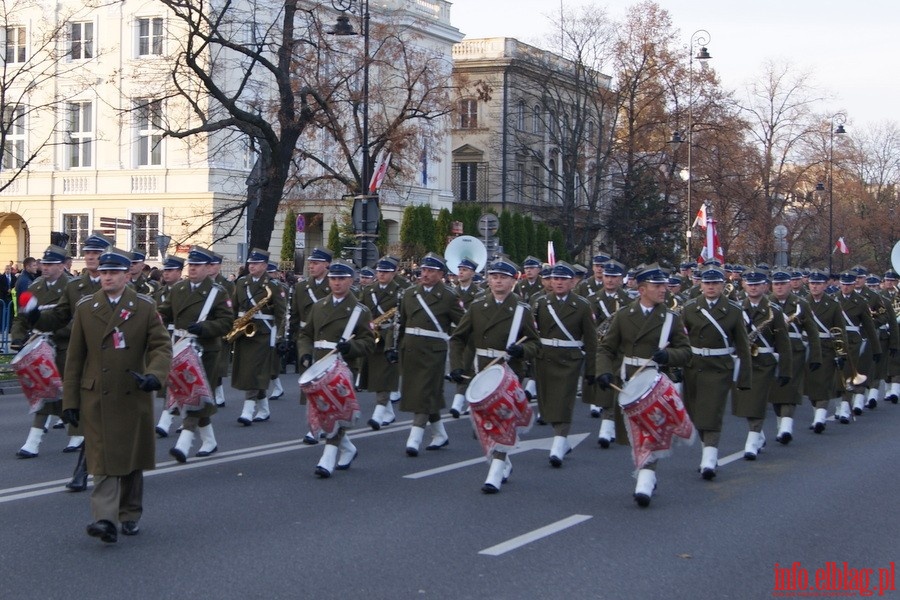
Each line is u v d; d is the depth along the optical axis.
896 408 18.91
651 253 54.75
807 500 10.45
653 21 52.41
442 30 51.78
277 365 18.39
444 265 13.11
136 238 43.03
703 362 11.59
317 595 7.16
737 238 55.06
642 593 7.27
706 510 9.95
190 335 12.73
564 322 12.30
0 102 26.77
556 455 12.23
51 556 8.07
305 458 12.52
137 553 8.16
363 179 28.22
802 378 14.64
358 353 11.62
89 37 42.44
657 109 52.69
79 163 44.00
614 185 56.03
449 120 41.22
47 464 11.92
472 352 11.90
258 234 29.14
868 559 8.28
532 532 8.98
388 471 11.80
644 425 9.89
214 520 9.30
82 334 8.30
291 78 30.42
